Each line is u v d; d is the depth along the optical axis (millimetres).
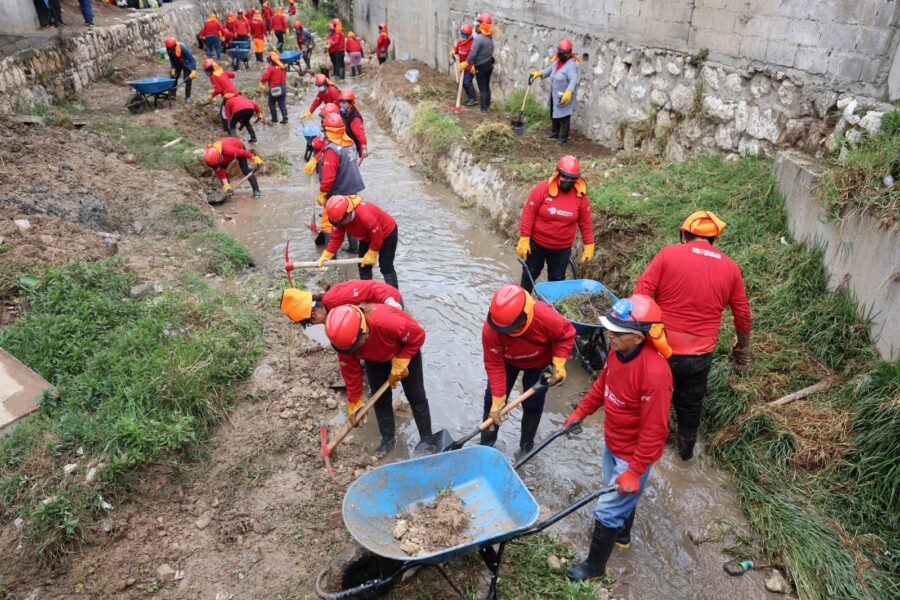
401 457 4918
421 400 4758
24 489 3938
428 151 11641
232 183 10477
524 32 11938
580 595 3693
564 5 10508
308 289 7160
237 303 6500
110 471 4074
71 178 8141
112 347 5137
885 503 4031
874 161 5035
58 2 13867
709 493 4547
